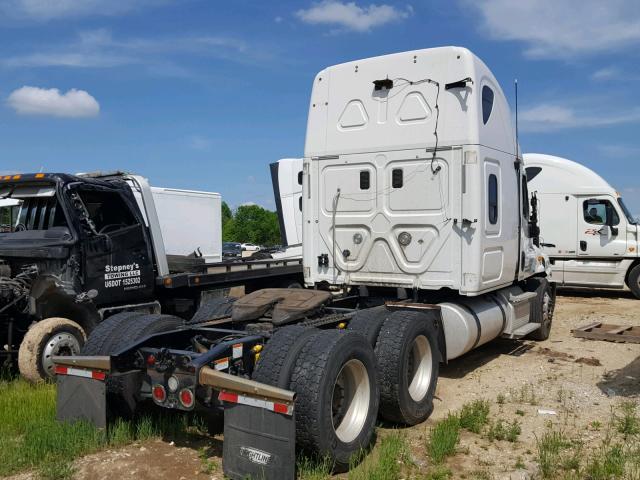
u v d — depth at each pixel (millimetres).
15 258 7469
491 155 7223
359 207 7488
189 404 4332
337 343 4398
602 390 6645
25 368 6406
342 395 4730
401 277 7234
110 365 4648
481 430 5383
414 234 7141
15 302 6984
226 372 4492
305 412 4172
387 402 5352
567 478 4289
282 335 4504
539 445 4922
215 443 4922
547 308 9703
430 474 4391
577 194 15828
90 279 7480
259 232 73188
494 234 7297
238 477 4035
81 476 4301
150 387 4773
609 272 15492
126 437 4910
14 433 5086
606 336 9648
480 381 7148
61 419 4961
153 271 8383
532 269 9023
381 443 5039
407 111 7184
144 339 4922
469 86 6848
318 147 7797
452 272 6926
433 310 6406
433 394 5906
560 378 7215
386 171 7297
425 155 7043
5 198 7824
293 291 6055
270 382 4258
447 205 6930
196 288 9172
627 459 4621
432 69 7047
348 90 7609
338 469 4477
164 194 11750
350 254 7574
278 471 3900
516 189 8125
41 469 4340
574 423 5586
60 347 6617
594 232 15648
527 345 9336
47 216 7641
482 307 7477
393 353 5371
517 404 6219
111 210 7977
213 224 12844
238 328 5863
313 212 7852
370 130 7418
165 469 4410
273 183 14211
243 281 10102
